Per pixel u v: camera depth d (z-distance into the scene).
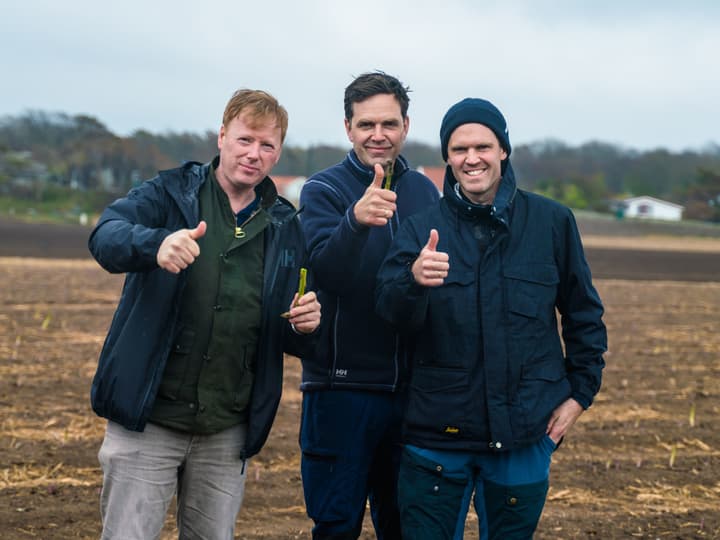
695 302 17.34
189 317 3.29
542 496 3.63
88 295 14.83
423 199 4.18
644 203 94.31
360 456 4.00
